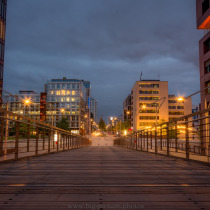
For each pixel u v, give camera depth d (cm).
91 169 570
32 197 318
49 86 10581
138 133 1858
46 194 333
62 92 10538
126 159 826
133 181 424
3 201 300
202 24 3197
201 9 3195
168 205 287
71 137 2150
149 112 8994
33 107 11100
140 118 8975
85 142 3919
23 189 361
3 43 3108
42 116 7681
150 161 765
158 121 8881
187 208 277
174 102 9388
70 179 440
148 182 416
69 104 10469
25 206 280
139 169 573
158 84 9119
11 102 11138
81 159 825
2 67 3059
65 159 827
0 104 1777
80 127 10662
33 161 761
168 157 957
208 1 3058
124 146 3084
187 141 812
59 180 430
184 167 614
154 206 283
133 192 345
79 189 361
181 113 9331
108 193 339
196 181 427
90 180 431
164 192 346
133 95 9888
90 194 334
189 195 330
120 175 486
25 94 11288
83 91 12075
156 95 9062
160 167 613
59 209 270
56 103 10488
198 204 291
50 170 553
